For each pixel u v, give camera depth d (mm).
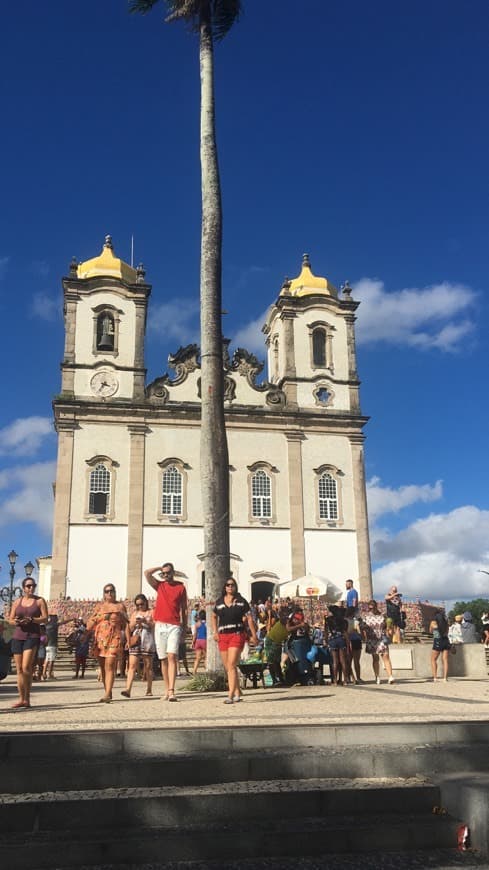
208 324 17453
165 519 43750
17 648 11891
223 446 16812
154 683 19328
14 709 11430
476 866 6277
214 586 15875
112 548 42688
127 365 46188
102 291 47156
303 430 47500
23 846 6289
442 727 8469
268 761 7695
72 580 41781
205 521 16344
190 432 45750
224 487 16562
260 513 45625
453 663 22094
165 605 13102
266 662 16422
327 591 37969
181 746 7965
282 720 9141
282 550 44906
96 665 29109
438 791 7375
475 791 6824
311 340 49562
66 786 7297
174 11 19531
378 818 7086
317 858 6500
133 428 44969
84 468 43750
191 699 13047
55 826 6742
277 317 51188
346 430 48000
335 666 17828
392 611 25625
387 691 14719
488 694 13758
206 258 17906
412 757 7906
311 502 46188
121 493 43781
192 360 47250
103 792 7172
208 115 18766
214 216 18156
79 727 8531
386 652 18000
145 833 6645
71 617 34812
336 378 49094
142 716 9844
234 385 47688
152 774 7457
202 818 6953
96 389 45406
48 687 17844
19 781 7266
